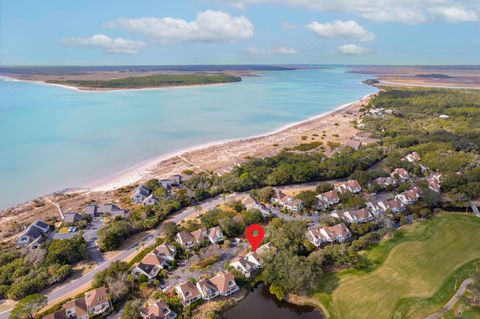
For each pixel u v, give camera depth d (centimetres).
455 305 5612
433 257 6975
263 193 10006
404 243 7488
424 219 8706
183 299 5919
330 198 9719
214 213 8712
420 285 6172
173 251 7319
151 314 5425
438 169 11944
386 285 6209
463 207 9438
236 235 8194
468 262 6788
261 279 6688
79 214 9119
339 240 7838
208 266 7000
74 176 12206
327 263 6912
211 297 6159
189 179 11338
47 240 7719
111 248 7644
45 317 5341
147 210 9106
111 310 5766
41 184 11481
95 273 6838
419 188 9956
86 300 5784
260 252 7262
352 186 10450
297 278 6103
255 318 5781
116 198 10488
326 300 6009
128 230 8219
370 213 8956
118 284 6081
